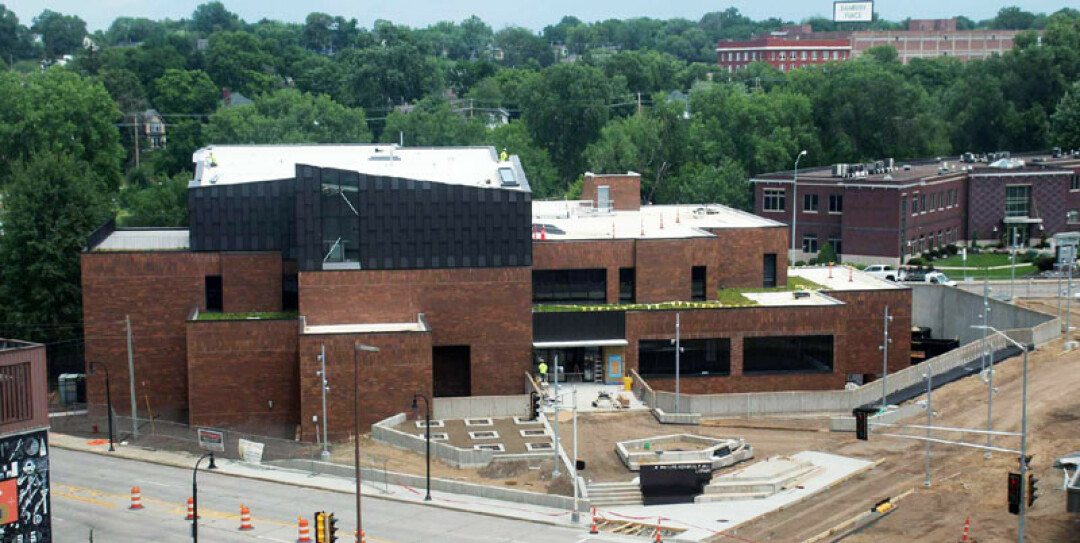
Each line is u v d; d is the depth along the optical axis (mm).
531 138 194000
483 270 89562
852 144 188875
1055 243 134500
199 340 86625
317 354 83438
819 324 93625
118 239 100688
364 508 71812
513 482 74250
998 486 71750
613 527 67500
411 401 84750
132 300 91938
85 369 97125
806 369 94625
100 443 88000
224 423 87375
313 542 65688
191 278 92375
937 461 76750
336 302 88125
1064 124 186250
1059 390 87562
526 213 89625
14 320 109062
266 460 81812
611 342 91625
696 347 93500
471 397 85875
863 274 109938
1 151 164500
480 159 104562
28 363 55312
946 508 68938
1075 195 151750
